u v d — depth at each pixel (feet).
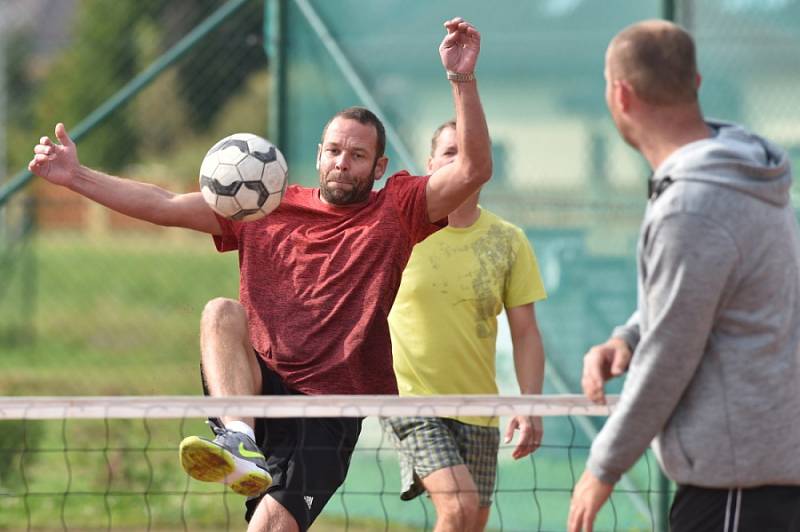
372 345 54.65
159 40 181.88
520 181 90.33
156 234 240.32
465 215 62.85
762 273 38.88
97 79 216.33
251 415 49.11
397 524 90.53
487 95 91.20
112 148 150.30
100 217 237.45
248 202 54.34
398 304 62.59
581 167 89.25
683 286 37.93
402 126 92.38
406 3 92.43
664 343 38.32
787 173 40.37
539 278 63.82
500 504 87.86
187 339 173.37
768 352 39.29
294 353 54.49
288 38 94.84
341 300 54.70
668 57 39.88
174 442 107.24
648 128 40.68
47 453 105.09
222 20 97.35
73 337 174.91
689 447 39.73
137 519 90.58
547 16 90.07
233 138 55.36
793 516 40.40
